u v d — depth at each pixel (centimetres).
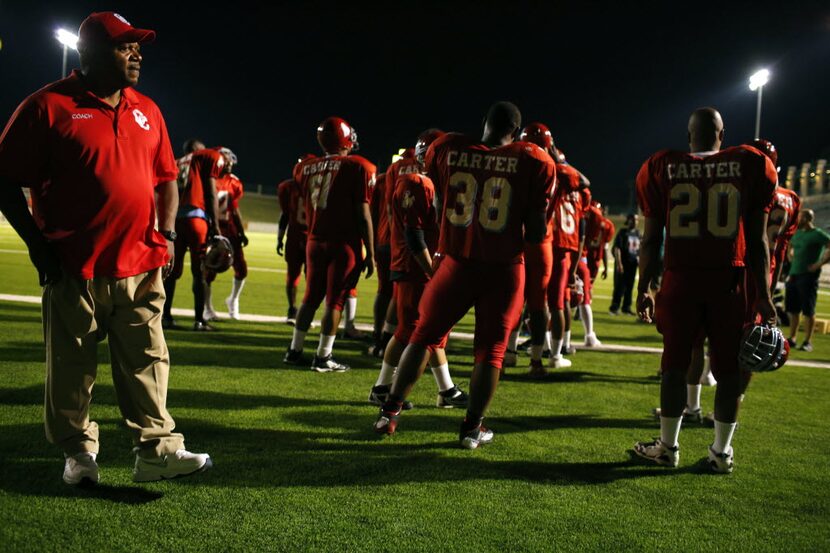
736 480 341
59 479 288
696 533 272
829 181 3962
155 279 290
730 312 347
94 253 270
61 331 273
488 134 378
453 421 427
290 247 810
